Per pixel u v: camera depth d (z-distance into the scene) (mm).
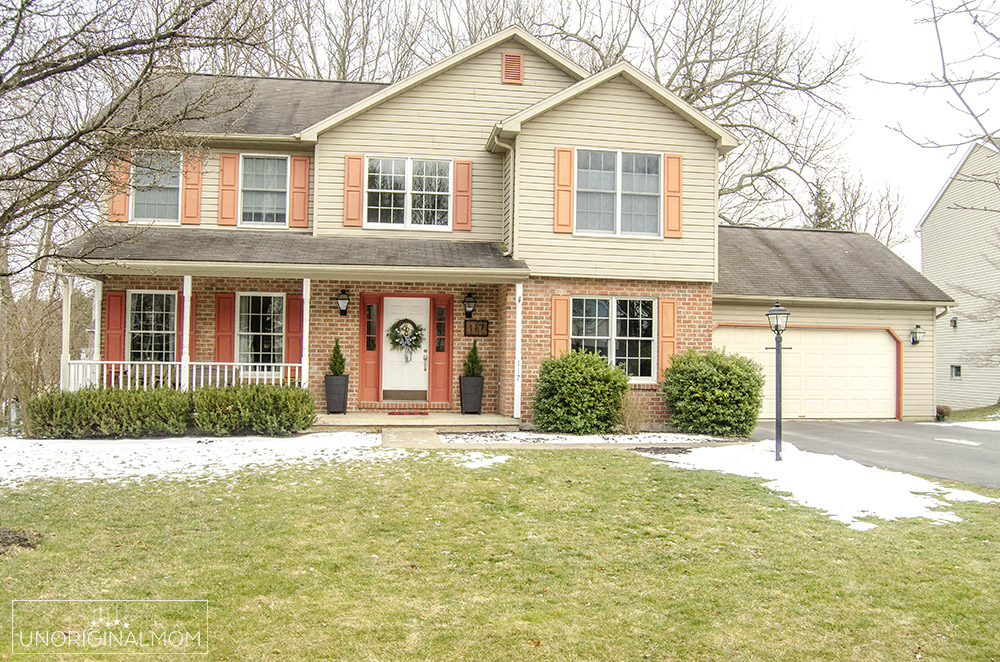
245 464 9086
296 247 12703
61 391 11539
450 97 14133
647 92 13438
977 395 22359
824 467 9109
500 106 14234
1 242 7656
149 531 6219
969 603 4863
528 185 13062
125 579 5070
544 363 12734
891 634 4387
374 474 8570
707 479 8617
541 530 6473
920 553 5883
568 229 13133
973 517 7000
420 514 6922
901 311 16906
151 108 6688
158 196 13820
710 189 13609
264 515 6777
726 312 16047
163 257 11617
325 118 14289
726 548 6016
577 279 13242
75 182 6426
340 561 5559
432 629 4352
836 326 16578
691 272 13500
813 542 6180
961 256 23078
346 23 25922
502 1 26281
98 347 13141
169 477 8328
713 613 4672
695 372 12688
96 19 6176
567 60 14242
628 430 12492
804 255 17906
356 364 13688
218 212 13836
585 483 8344
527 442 11273
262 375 13672
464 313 13938
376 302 13930
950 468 9961
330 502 7293
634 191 13422
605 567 5527
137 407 11188
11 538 5781
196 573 5223
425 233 13969
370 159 13922
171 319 13594
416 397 14031
